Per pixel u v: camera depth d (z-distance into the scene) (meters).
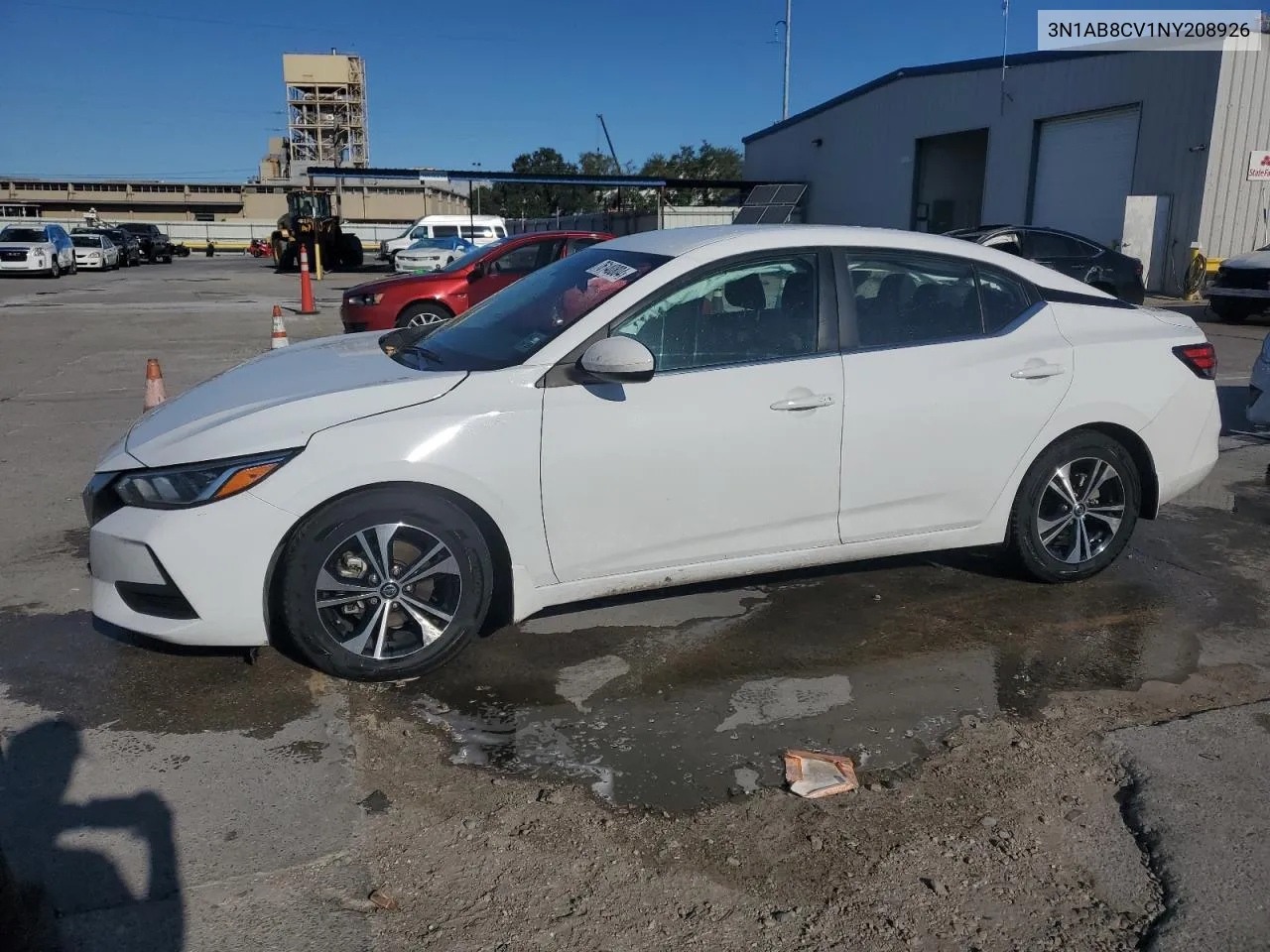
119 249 39.62
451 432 3.55
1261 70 20.58
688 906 2.58
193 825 2.87
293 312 18.34
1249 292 15.55
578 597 3.88
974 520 4.40
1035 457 4.45
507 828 2.89
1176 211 21.70
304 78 79.31
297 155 80.44
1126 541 4.75
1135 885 2.67
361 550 3.57
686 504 3.86
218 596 3.44
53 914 2.49
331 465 3.45
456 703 3.62
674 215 35.56
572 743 3.37
